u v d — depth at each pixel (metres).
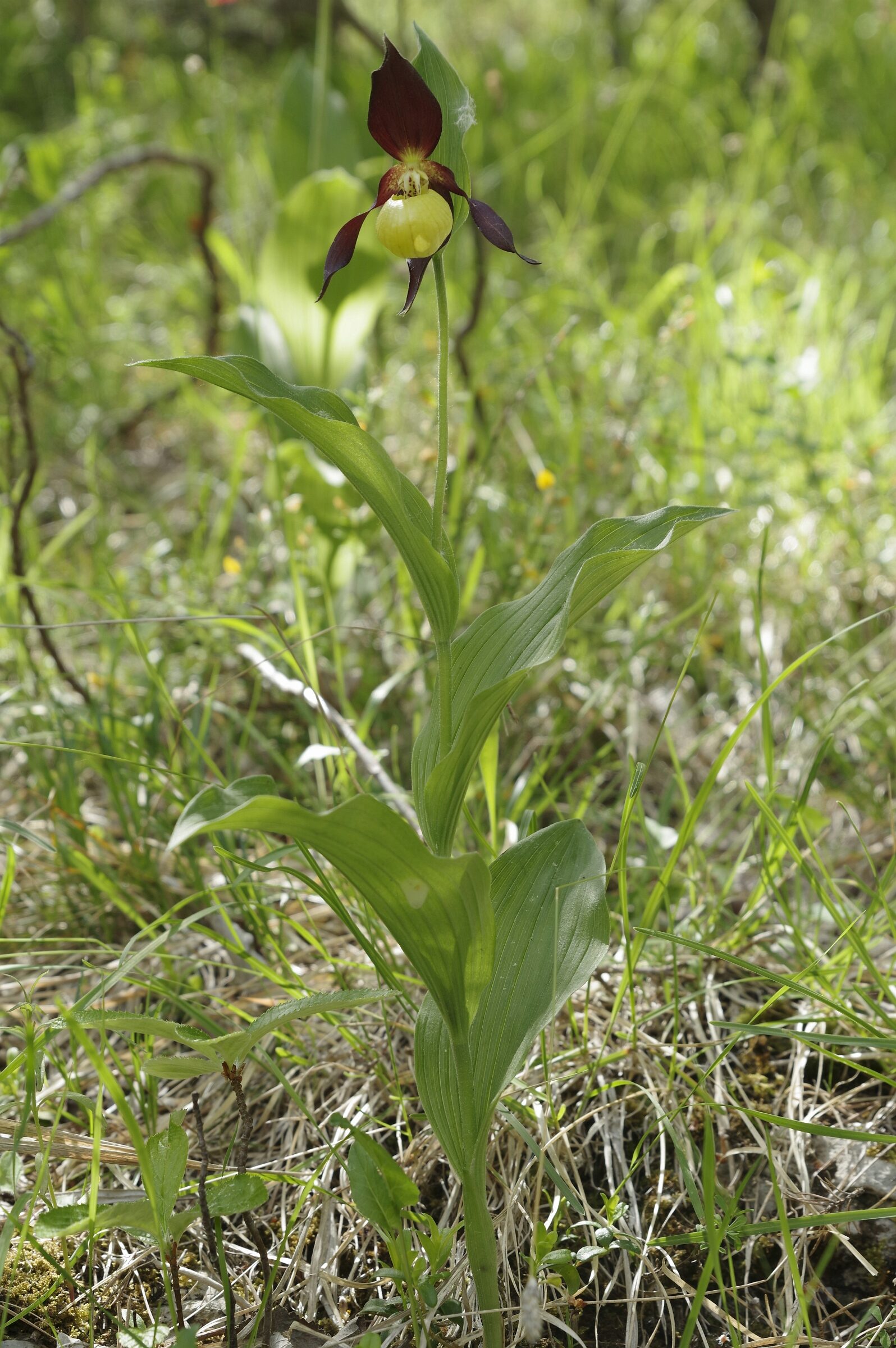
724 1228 0.89
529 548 1.35
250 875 1.11
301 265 1.55
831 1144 1.00
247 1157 1.00
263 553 1.44
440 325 0.87
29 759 1.22
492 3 4.59
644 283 2.26
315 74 1.82
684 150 2.97
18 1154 0.95
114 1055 1.04
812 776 1.04
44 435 1.92
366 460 0.85
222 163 2.81
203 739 1.19
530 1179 0.98
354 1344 0.93
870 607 1.44
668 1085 1.01
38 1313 0.95
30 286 2.16
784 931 1.11
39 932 1.15
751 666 1.43
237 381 0.84
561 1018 1.06
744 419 1.70
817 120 2.87
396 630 1.43
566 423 1.77
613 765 1.23
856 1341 0.92
